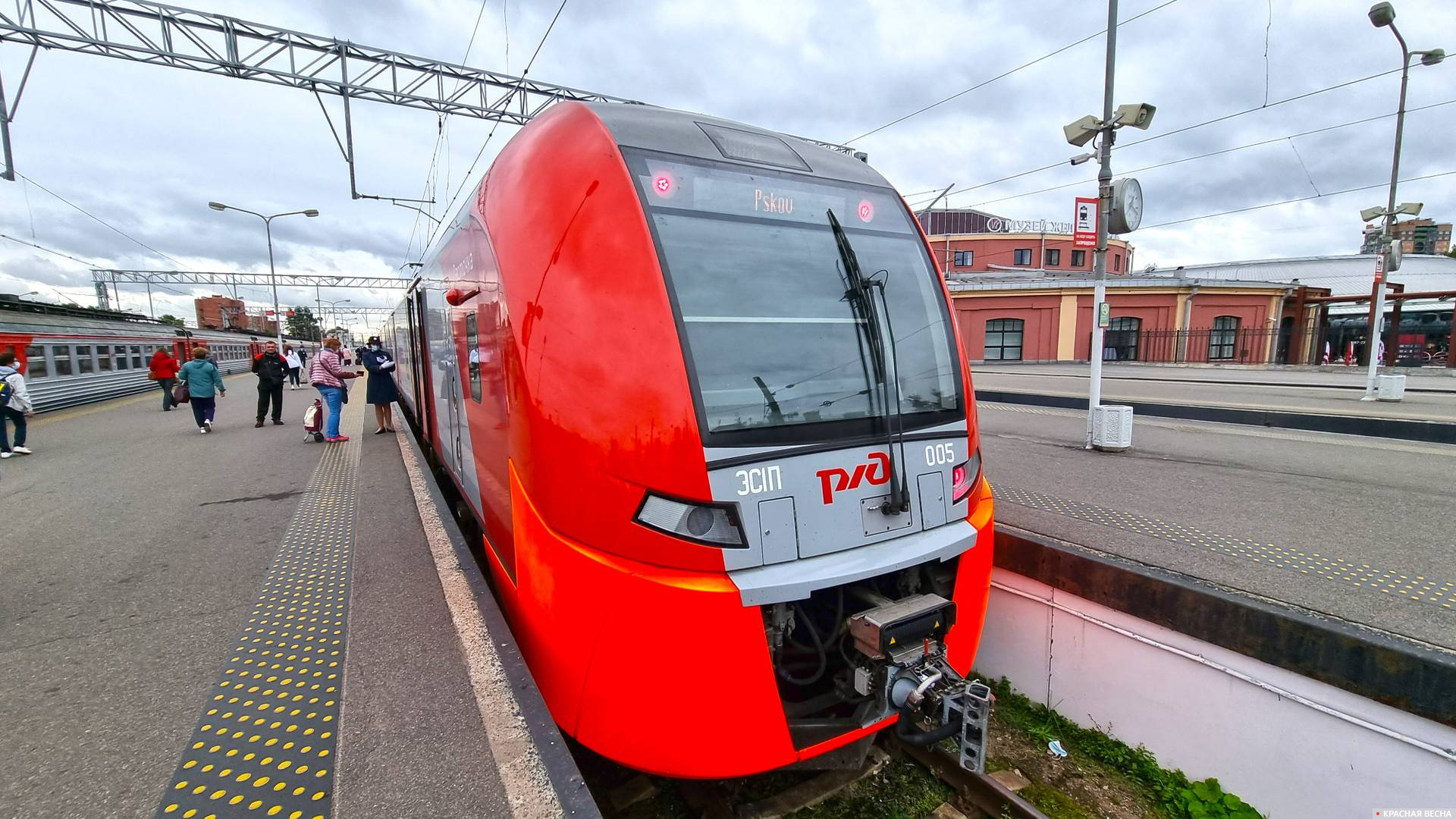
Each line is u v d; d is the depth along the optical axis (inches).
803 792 130.1
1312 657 115.6
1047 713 158.7
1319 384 596.7
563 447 99.8
